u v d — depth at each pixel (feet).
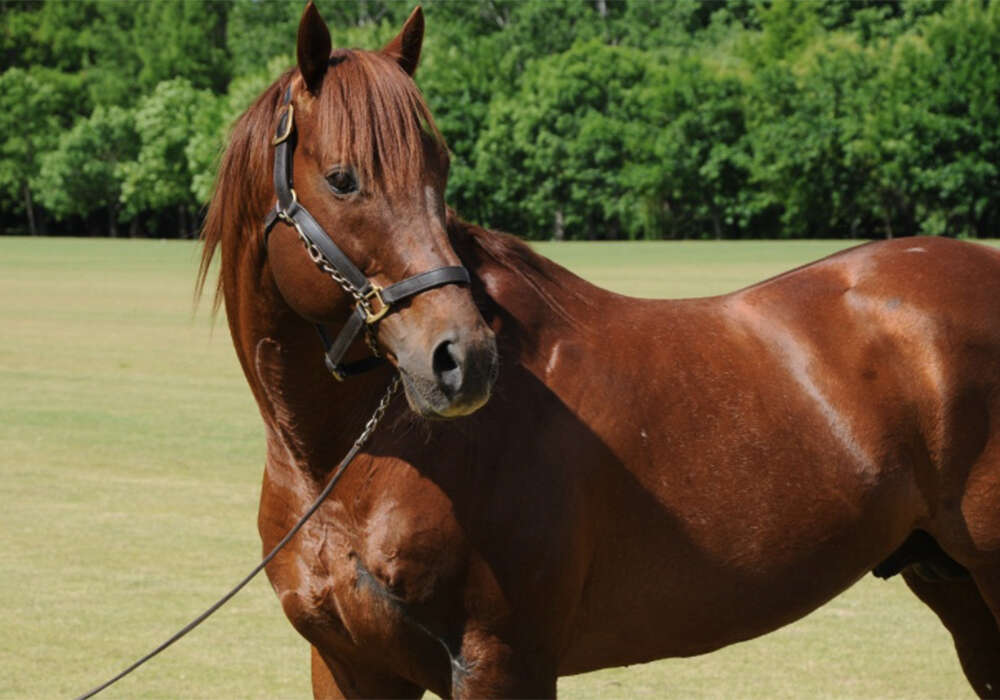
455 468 11.37
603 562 12.18
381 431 11.64
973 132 225.97
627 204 259.60
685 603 12.53
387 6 323.98
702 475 12.35
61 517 31.04
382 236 10.60
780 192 247.91
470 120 263.70
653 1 315.37
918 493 13.24
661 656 12.88
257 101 11.93
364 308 10.73
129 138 303.27
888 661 21.59
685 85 253.65
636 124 257.34
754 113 251.39
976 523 13.11
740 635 12.99
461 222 12.60
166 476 36.17
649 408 12.34
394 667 12.12
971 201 226.17
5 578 25.66
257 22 342.85
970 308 13.33
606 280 105.50
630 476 12.13
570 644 12.32
